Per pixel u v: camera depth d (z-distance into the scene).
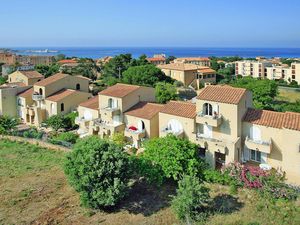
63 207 35.06
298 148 37.69
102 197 33.12
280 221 31.06
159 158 38.03
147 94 59.53
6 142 56.94
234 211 33.16
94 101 63.59
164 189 38.44
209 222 31.41
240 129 42.91
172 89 92.12
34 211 34.22
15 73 85.81
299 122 39.00
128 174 35.84
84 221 32.69
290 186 35.72
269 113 42.75
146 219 32.97
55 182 40.47
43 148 53.75
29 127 71.25
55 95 71.62
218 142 42.84
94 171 33.34
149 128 51.53
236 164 38.28
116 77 127.69
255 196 34.97
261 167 39.84
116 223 32.38
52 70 122.00
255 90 99.56
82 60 177.38
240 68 180.62
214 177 38.03
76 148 35.59
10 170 44.25
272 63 181.75
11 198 36.56
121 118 55.44
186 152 38.72
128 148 50.47
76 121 61.81
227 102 42.47
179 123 47.09
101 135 56.31
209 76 138.38
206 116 44.09
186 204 31.80
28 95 74.38
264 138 41.41
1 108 74.75
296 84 150.88
